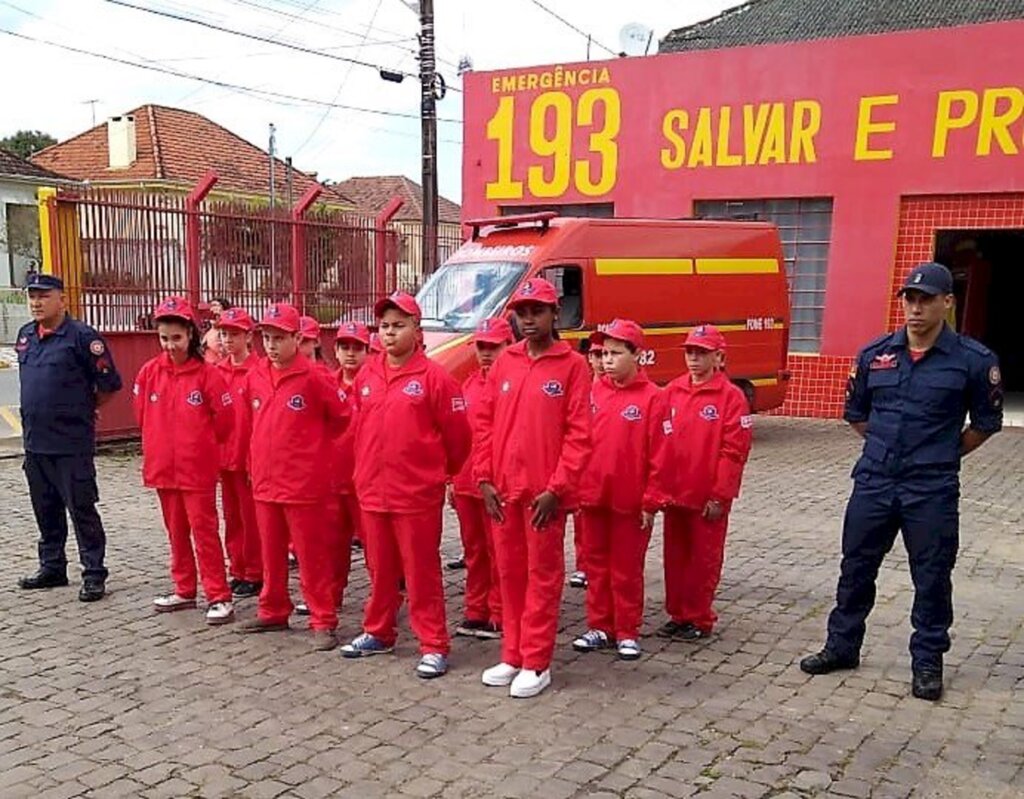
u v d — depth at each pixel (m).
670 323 11.27
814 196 14.55
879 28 17.39
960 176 13.49
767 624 5.78
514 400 4.73
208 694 4.69
